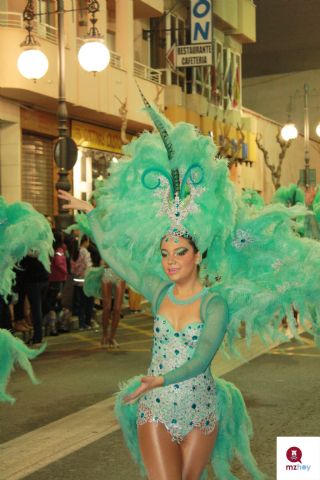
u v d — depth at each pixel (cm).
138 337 1332
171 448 356
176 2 2509
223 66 2978
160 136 390
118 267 397
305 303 413
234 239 411
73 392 851
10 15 1733
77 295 1434
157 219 375
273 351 1088
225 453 395
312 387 842
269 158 3553
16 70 1634
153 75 2336
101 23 2030
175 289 373
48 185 1925
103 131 2152
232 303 400
